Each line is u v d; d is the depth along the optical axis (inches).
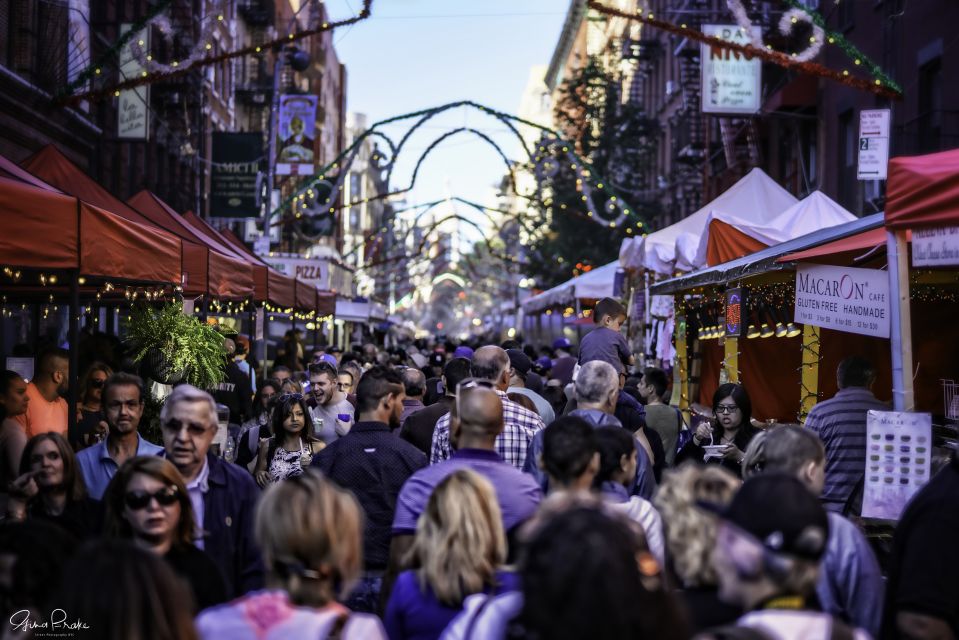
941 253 265.7
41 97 879.7
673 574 188.1
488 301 5703.7
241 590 222.4
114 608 112.7
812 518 123.1
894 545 187.8
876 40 946.7
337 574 144.2
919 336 465.1
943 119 815.7
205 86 1587.1
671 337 757.9
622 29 2293.3
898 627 181.2
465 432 229.0
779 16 1087.6
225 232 896.3
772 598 123.4
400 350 1058.1
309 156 1408.7
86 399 401.4
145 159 1336.1
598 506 105.8
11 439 323.3
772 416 599.5
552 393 582.2
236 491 224.8
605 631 96.0
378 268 3174.2
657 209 1829.5
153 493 183.3
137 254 412.2
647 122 1843.0
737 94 1026.1
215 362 477.4
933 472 284.7
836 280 348.2
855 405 294.2
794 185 1176.8
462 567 176.6
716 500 156.2
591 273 1124.5
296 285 917.2
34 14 890.1
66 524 235.3
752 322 525.0
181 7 1334.9
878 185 943.7
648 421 427.2
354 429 278.4
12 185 336.2
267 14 2064.5
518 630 102.1
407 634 180.4
